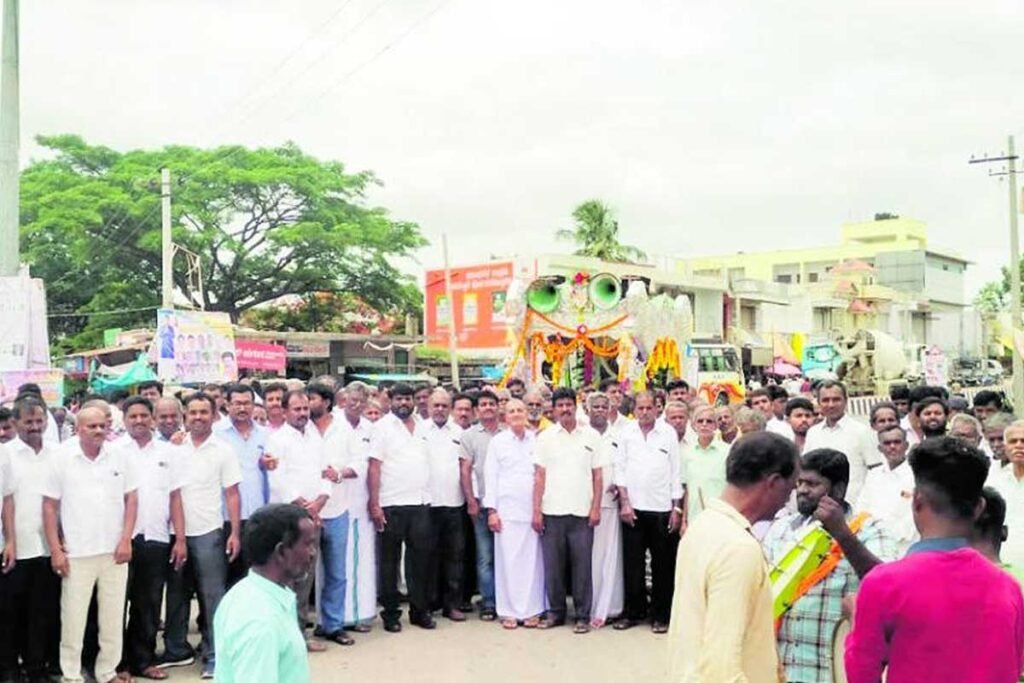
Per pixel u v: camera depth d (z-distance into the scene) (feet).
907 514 20.84
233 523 25.71
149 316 111.65
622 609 30.19
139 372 73.36
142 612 25.04
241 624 11.11
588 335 49.78
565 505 29.35
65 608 23.62
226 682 11.17
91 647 25.02
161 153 117.80
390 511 29.30
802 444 27.58
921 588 10.26
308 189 114.52
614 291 50.01
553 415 30.66
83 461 23.63
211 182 112.16
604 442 29.99
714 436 28.99
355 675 24.72
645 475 29.35
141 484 25.04
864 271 184.24
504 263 119.75
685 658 11.19
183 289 115.44
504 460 30.27
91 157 118.01
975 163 98.89
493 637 28.63
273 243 115.34
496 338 120.16
